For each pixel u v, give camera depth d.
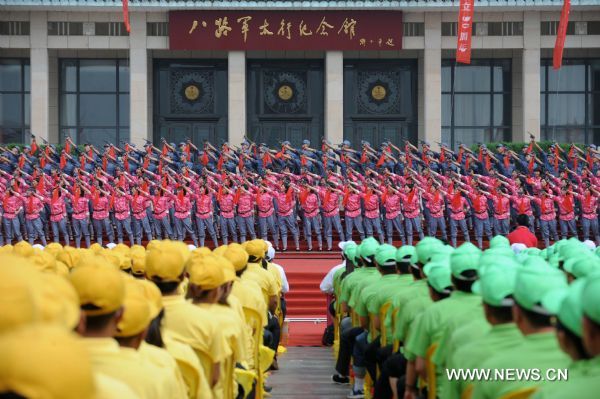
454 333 6.20
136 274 9.45
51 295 3.61
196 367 6.37
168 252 6.96
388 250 10.52
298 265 26.28
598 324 3.90
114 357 4.81
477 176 30.61
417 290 8.62
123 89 44.88
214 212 30.28
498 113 45.00
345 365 13.12
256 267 13.12
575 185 31.50
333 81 41.78
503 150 33.59
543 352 4.98
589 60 45.09
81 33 41.66
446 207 29.94
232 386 7.89
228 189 30.02
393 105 44.97
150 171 31.94
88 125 44.72
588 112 44.91
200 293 7.50
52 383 2.56
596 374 4.04
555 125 45.06
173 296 7.00
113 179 31.44
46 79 41.62
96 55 44.28
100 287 4.67
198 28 41.00
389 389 9.16
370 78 45.09
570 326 4.23
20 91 44.19
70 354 2.62
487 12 42.09
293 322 21.89
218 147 44.78
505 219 29.59
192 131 44.88
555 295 4.94
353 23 41.06
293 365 16.28
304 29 41.03
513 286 5.53
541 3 40.84
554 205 30.41
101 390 3.76
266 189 29.83
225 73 44.94
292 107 44.78
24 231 30.08
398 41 41.31
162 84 44.78
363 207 29.73
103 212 30.02
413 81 44.97
